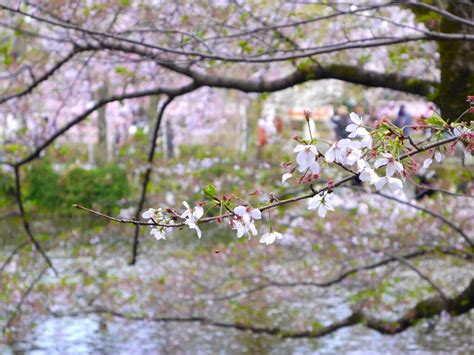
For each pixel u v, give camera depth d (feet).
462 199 26.76
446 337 32.68
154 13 20.65
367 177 8.13
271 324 30.71
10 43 24.35
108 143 72.13
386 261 25.12
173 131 51.75
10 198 42.80
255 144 63.72
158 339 33.06
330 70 19.69
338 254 27.53
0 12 21.62
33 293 27.68
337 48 16.37
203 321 27.96
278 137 50.19
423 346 31.53
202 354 31.27
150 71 23.99
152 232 9.21
